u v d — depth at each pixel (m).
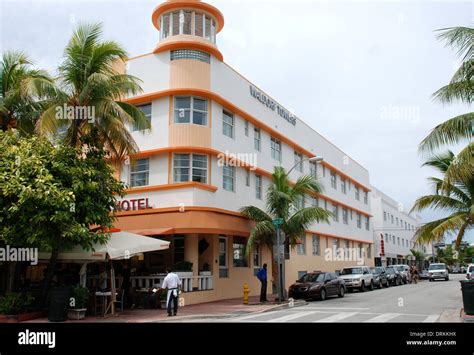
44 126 15.63
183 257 22.14
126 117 16.36
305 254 33.41
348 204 43.53
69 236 14.56
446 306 19.06
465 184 22.14
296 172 32.34
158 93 22.58
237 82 25.62
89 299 16.72
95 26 16.81
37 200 14.16
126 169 23.19
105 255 15.97
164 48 22.97
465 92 14.80
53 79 17.03
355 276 30.94
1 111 16.88
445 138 15.17
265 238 23.06
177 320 15.24
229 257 24.03
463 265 92.62
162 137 22.34
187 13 23.84
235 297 24.08
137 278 19.77
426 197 23.86
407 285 40.47
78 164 15.74
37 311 15.67
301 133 33.81
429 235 23.42
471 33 13.80
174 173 22.03
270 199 22.64
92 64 16.48
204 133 22.38
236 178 24.73
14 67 17.55
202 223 20.69
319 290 23.12
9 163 14.73
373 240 52.25
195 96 22.64
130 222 21.83
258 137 27.73
